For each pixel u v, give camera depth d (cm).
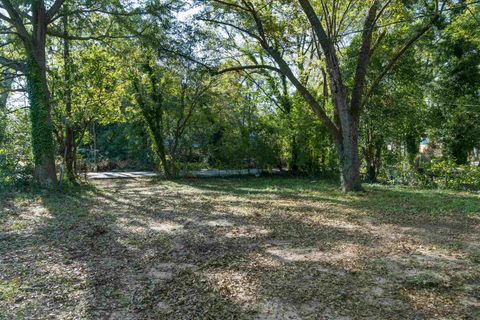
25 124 1728
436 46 2109
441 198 1323
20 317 410
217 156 2497
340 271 553
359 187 1532
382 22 1544
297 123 2166
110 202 1282
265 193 1529
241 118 2441
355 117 1508
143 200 1330
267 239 746
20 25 1548
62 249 678
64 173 1808
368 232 807
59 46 2000
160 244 709
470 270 559
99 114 1795
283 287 490
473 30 1731
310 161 2312
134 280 520
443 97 2011
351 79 1806
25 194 1459
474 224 891
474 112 1834
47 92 1612
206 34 1720
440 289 486
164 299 456
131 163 3259
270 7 1562
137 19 1622
